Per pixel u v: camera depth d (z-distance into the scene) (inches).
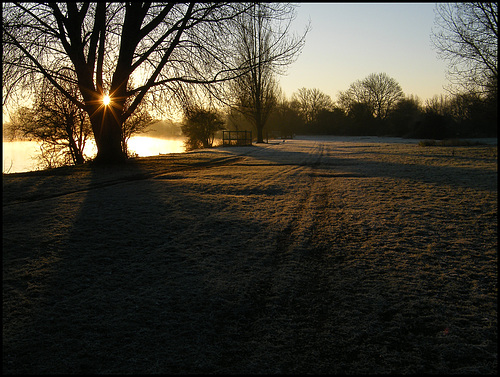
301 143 1839.3
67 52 615.5
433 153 983.6
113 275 197.0
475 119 1873.8
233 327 149.6
